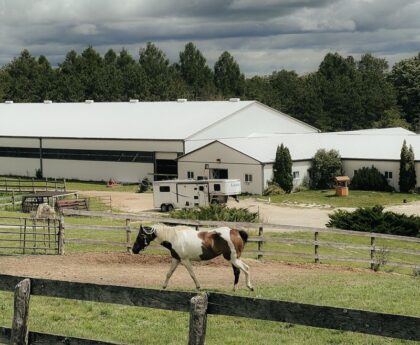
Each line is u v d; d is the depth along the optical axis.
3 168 85.19
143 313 14.24
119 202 59.12
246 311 7.24
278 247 30.56
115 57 181.75
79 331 12.63
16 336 8.09
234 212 35.69
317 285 18.61
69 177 79.75
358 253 31.02
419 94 129.62
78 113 89.12
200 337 7.27
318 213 52.41
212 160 66.94
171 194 53.91
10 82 149.38
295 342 12.12
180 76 174.25
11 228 31.39
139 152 74.06
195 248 16.95
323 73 166.38
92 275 19.70
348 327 6.80
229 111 77.75
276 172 65.06
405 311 14.66
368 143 70.62
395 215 37.81
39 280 8.16
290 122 84.94
